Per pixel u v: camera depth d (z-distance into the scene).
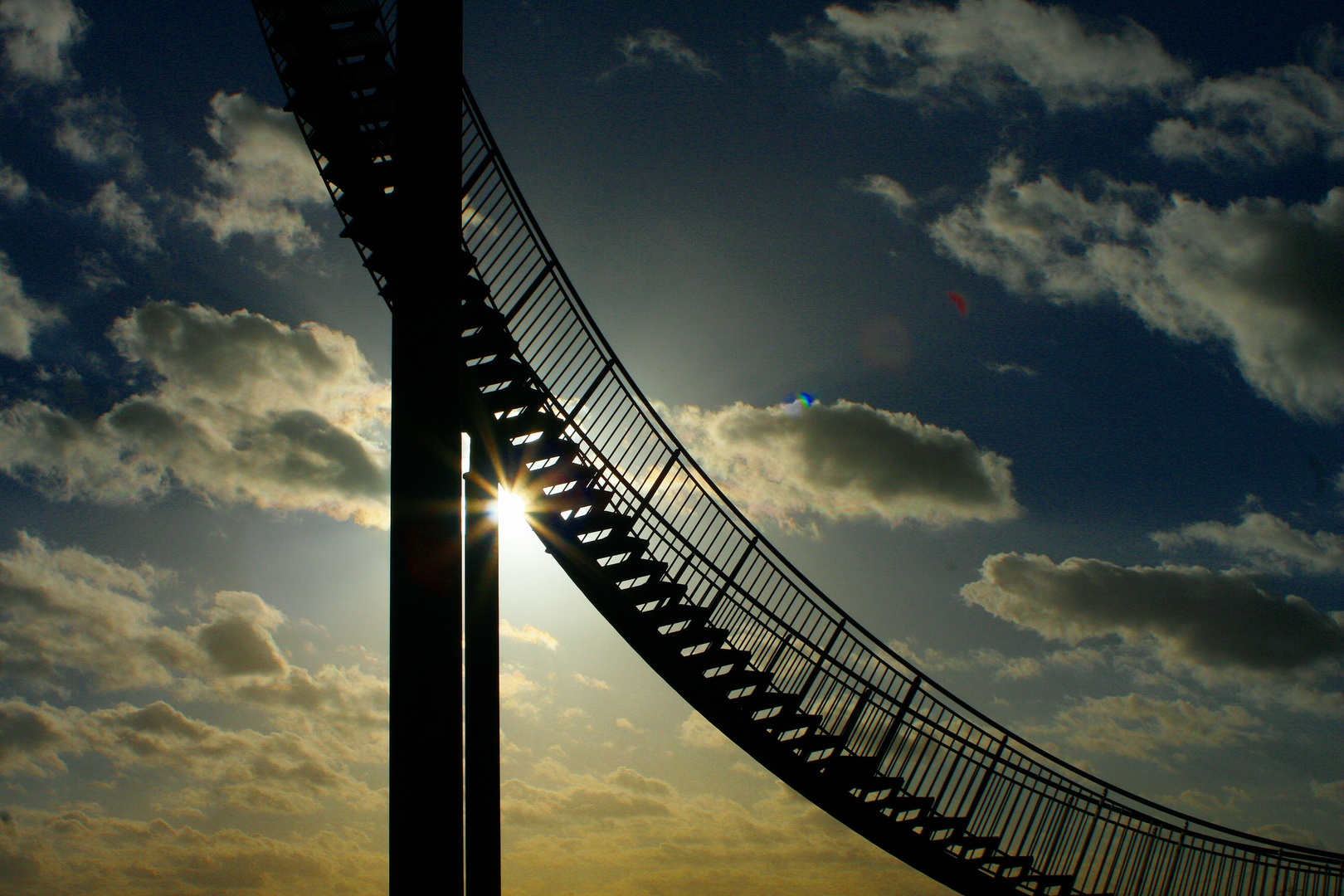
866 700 13.11
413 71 10.09
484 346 11.30
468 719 11.54
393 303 9.74
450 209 9.99
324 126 10.60
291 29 10.05
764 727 12.87
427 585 9.02
